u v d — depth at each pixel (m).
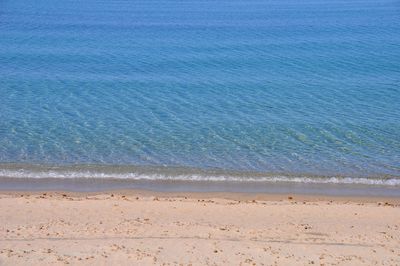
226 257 15.72
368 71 45.91
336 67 47.41
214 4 96.00
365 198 22.77
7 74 43.56
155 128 30.80
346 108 35.16
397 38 61.38
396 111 34.53
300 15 81.56
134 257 15.50
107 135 29.55
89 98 36.88
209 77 43.44
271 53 53.28
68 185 23.42
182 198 21.95
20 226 18.05
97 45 56.81
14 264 14.89
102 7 89.81
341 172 25.45
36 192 22.53
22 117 32.41
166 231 17.86
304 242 17.19
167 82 41.62
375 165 26.30
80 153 27.03
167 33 64.25
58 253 15.65
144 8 88.81
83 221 18.70
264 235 17.75
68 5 92.25
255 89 39.75
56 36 61.91
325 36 63.16
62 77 42.81
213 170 25.38
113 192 22.75
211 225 18.62
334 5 95.00
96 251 15.85
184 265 15.12
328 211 20.55
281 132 30.45
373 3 97.81
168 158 26.62
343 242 17.36
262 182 24.20
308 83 41.75
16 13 81.38
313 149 28.08
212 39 60.62
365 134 30.30
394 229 18.75
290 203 21.52
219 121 32.19
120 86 40.25
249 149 27.95
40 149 27.41
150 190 23.06
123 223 18.59
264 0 103.19
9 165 25.41
